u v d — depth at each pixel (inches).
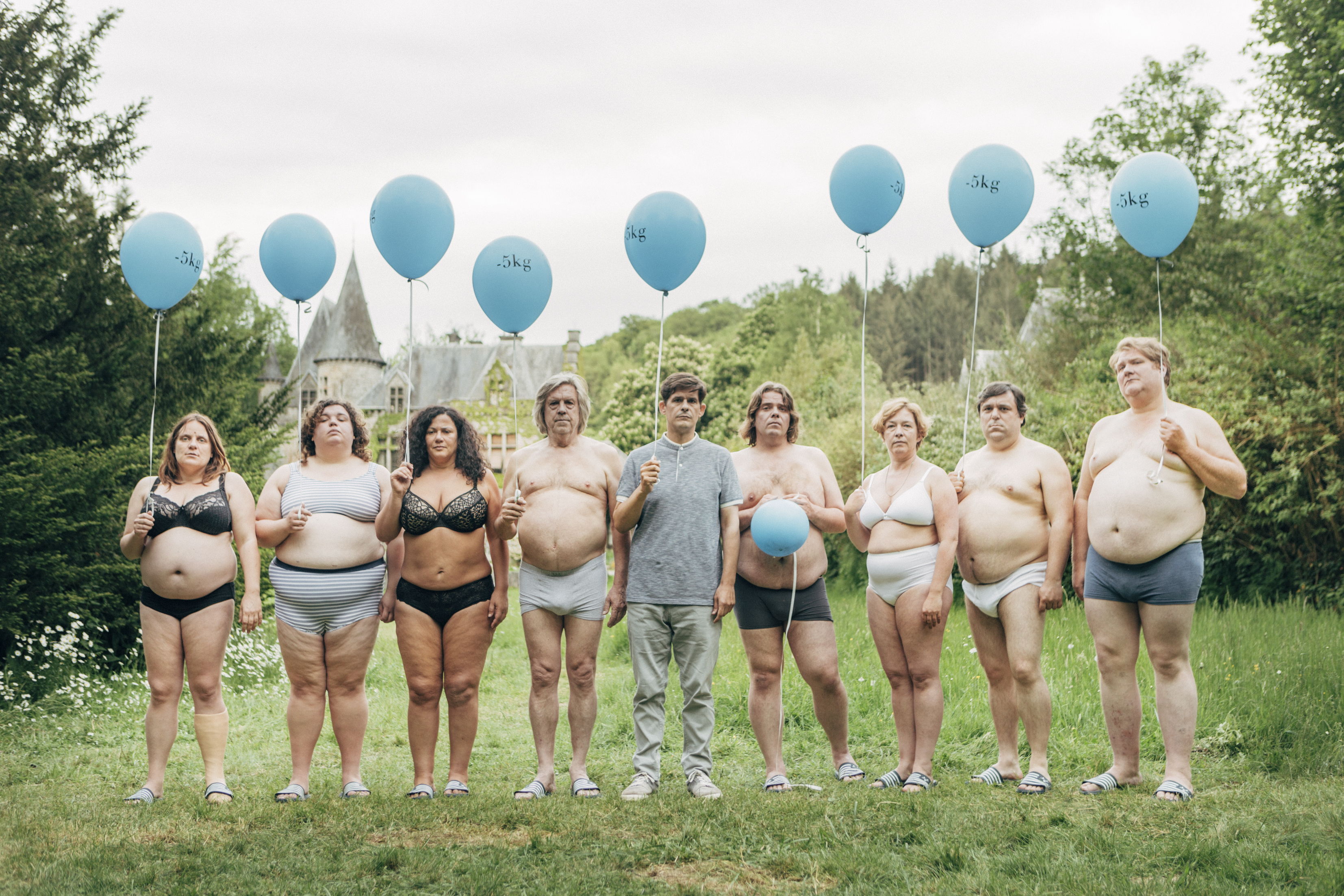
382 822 159.2
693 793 180.9
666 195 206.8
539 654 187.3
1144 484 174.4
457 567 184.1
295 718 184.1
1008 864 134.2
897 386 845.8
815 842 146.8
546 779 186.1
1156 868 133.3
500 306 213.5
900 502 190.7
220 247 1042.7
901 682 192.7
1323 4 468.1
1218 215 767.1
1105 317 784.3
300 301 223.8
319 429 189.3
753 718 190.2
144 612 184.5
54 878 132.0
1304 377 414.9
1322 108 473.4
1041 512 188.9
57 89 391.9
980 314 2310.5
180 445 186.1
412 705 184.9
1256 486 402.6
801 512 182.9
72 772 212.4
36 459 309.7
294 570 183.0
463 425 189.5
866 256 223.5
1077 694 239.6
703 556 186.2
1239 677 238.1
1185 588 171.6
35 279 340.8
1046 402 526.9
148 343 391.5
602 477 192.4
